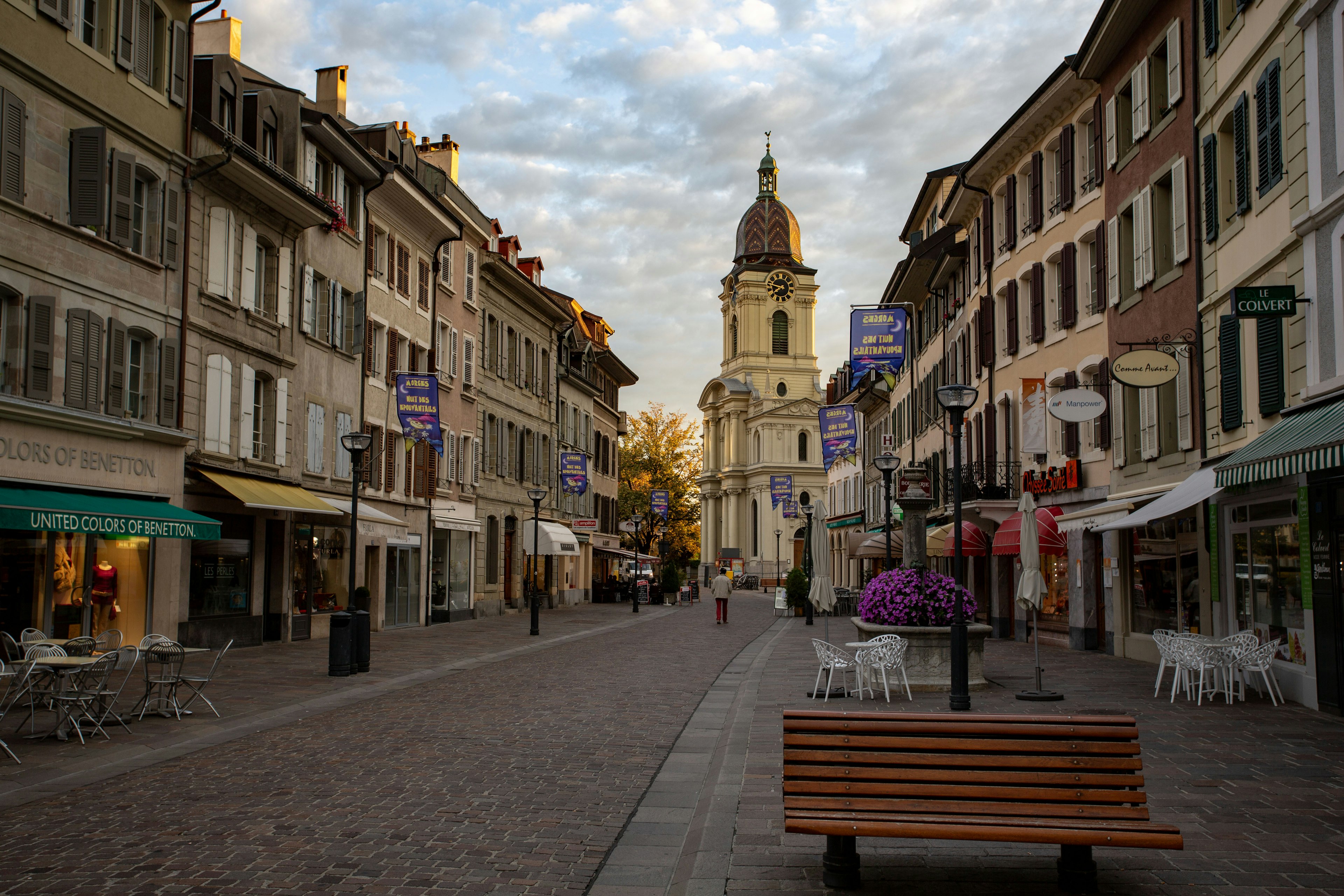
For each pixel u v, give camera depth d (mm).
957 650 13250
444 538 37281
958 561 14367
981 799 5723
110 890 6062
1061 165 25875
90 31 18859
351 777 9344
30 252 17172
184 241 21328
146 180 20344
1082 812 5621
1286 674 14133
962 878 6086
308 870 6492
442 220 35562
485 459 41906
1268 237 15469
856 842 6555
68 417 17578
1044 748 5723
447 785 9039
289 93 25969
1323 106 13625
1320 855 6547
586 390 58844
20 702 13641
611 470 67500
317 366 27594
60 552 17875
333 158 28250
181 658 12914
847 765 5855
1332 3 13320
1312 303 13938
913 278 41594
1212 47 17703
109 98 19109
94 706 13086
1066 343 25500
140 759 10203
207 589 22281
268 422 25109
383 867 6582
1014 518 23672
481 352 41438
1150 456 20266
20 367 16906
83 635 18344
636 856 6988
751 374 112125
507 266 42688
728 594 37312
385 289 32156
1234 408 16547
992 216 31359
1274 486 14648
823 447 41438
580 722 12828
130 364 20000
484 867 6645
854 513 64188
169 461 20531
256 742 11203
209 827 7539
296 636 26109
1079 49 23344
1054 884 5961
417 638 28016
